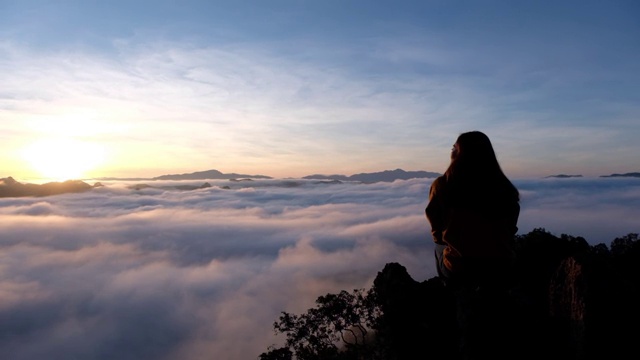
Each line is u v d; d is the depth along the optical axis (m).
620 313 4.69
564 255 8.34
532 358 4.73
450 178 3.66
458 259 3.66
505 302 5.12
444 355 8.55
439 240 3.86
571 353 4.80
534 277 7.61
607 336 4.59
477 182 3.55
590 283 4.91
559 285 5.41
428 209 3.83
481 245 3.53
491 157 3.63
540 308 5.49
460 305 5.31
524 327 4.98
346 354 12.29
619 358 4.53
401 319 9.98
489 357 4.75
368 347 11.80
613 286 4.89
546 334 5.02
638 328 4.62
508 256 3.58
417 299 10.23
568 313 5.11
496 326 4.89
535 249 8.61
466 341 4.94
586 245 8.78
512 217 3.63
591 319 4.70
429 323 9.30
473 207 3.55
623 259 10.78
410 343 9.29
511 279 3.76
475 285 3.82
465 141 3.70
